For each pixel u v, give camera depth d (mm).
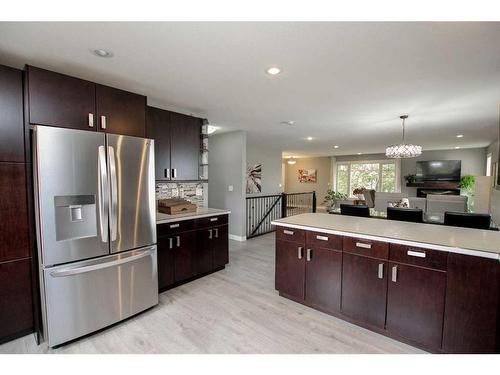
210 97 2982
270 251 4668
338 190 10664
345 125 4480
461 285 1780
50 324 1947
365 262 2205
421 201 4402
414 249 1958
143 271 2490
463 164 7953
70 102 2127
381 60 2021
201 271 3406
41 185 1879
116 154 2271
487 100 3010
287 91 2762
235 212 5414
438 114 3666
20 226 2049
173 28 1589
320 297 2506
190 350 1973
